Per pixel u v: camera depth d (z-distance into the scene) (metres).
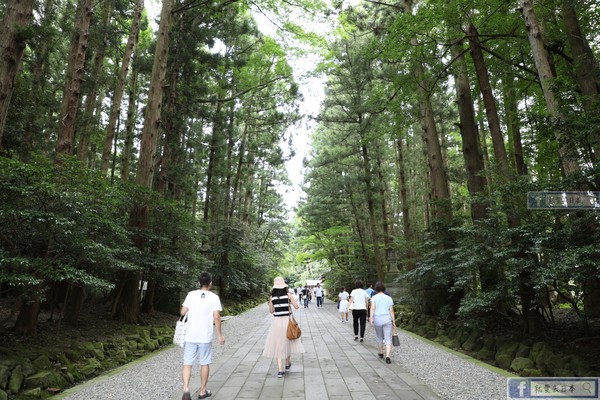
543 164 11.34
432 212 11.60
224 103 19.70
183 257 10.48
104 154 11.48
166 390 4.51
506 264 6.31
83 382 5.04
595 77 7.14
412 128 22.48
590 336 5.95
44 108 11.05
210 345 4.10
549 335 6.59
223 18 14.77
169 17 11.09
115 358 6.37
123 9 14.21
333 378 5.12
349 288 27.03
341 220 25.98
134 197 8.98
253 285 24.27
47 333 6.50
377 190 19.34
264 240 29.73
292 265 49.59
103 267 7.22
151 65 13.64
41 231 5.09
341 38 17.77
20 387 4.13
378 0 14.94
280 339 5.29
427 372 5.46
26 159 9.48
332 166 23.81
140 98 20.09
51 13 12.23
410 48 9.75
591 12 8.93
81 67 8.80
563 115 5.58
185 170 14.35
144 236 9.05
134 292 9.44
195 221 11.40
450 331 8.57
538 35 6.50
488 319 7.65
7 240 4.96
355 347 7.95
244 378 5.14
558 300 9.83
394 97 12.58
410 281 10.45
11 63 5.65
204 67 14.97
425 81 11.23
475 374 5.22
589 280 5.66
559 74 9.82
